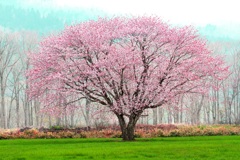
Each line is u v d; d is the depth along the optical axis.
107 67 32.31
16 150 25.41
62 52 33.91
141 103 32.41
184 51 34.34
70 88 32.88
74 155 22.14
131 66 33.09
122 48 34.00
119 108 32.53
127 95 32.78
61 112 34.16
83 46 33.12
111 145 27.98
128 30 34.56
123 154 22.22
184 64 33.41
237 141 29.98
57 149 25.25
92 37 33.72
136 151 23.44
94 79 32.72
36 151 24.22
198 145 26.58
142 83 32.56
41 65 34.06
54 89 32.88
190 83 33.94
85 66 32.97
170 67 33.62
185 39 34.44
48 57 33.38
